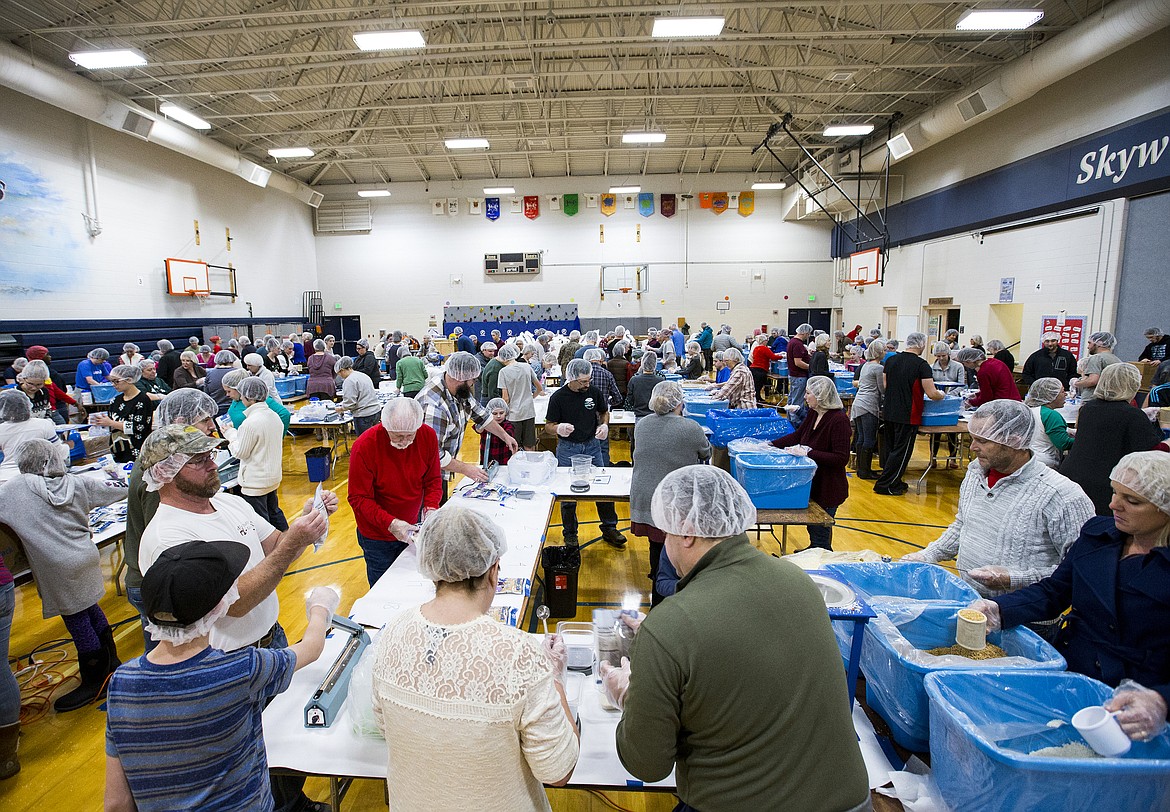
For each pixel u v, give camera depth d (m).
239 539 1.69
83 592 2.50
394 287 15.18
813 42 7.97
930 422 5.34
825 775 0.97
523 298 15.16
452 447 3.17
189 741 1.02
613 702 1.39
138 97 8.69
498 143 12.80
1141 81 6.68
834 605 1.50
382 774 1.30
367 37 5.98
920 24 7.59
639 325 15.16
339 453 7.20
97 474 3.62
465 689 0.97
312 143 11.91
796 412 4.62
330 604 1.49
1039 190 8.26
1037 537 1.76
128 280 9.12
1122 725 1.08
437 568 1.04
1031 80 7.22
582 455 4.01
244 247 12.21
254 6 6.91
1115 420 2.59
